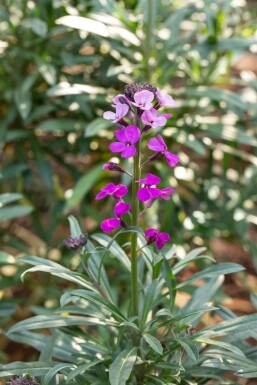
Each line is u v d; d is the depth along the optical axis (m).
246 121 4.66
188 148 5.20
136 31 4.10
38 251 4.58
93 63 4.66
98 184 4.59
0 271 4.77
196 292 2.98
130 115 2.39
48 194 4.97
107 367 2.71
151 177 2.27
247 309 4.86
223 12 4.12
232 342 2.85
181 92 4.13
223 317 2.83
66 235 4.66
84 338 2.79
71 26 3.71
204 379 2.82
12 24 4.29
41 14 4.34
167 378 2.70
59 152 5.03
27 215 5.61
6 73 4.50
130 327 2.61
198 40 4.15
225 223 4.54
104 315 2.85
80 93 4.05
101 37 4.24
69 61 4.17
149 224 3.93
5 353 4.31
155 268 2.55
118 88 4.52
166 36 4.42
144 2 4.09
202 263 4.44
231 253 5.52
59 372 2.69
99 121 3.88
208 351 2.64
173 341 2.53
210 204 4.66
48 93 3.89
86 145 4.41
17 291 4.82
